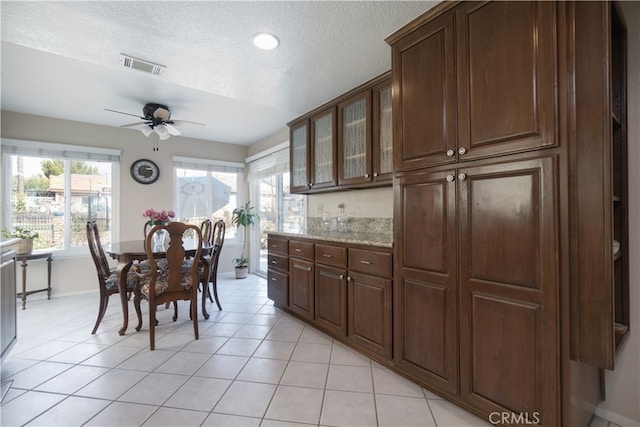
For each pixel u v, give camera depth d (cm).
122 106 337
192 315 253
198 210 495
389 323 192
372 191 284
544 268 120
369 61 212
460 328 149
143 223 436
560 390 118
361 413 155
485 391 140
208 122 404
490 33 136
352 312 222
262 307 338
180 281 249
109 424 147
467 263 145
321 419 151
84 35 179
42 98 313
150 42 187
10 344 198
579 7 116
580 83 116
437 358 160
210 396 170
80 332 262
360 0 151
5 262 192
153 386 180
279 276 315
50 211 380
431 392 172
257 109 352
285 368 201
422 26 165
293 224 431
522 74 125
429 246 162
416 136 168
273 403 164
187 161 476
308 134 316
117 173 420
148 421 149
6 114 347
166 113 321
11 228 355
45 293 371
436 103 158
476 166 141
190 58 206
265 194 505
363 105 249
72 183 393
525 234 125
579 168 116
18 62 239
